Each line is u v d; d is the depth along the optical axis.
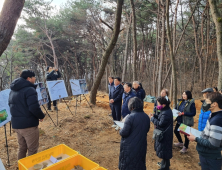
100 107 8.17
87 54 26.73
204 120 3.61
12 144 4.02
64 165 2.18
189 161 3.94
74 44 24.84
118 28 7.54
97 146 4.34
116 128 5.43
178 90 15.97
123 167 2.54
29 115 2.85
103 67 8.11
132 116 2.54
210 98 2.20
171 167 3.67
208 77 16.08
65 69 28.03
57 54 26.34
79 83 6.61
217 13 4.30
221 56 4.29
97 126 5.48
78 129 5.12
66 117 5.96
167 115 3.13
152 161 3.87
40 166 2.30
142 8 15.48
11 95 2.89
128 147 2.51
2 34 2.51
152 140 5.02
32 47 21.19
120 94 5.40
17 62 20.91
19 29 20.91
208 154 2.25
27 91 2.78
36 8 19.17
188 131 2.55
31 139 2.93
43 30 20.09
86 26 19.39
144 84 19.52
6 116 3.36
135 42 7.34
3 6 2.57
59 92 5.37
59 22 20.31
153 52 24.70
